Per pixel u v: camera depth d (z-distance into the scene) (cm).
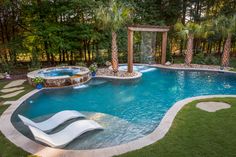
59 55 1908
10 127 628
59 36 1650
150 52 1878
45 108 878
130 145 503
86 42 1897
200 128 580
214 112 704
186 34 1678
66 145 541
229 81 1299
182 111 720
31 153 479
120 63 1919
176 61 2005
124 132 631
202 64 1777
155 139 529
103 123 706
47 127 648
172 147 485
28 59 1961
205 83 1264
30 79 1164
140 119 745
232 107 750
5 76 1345
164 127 596
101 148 495
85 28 1681
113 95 1053
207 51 2338
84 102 952
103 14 1315
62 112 739
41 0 1622
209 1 2069
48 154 474
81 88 1167
